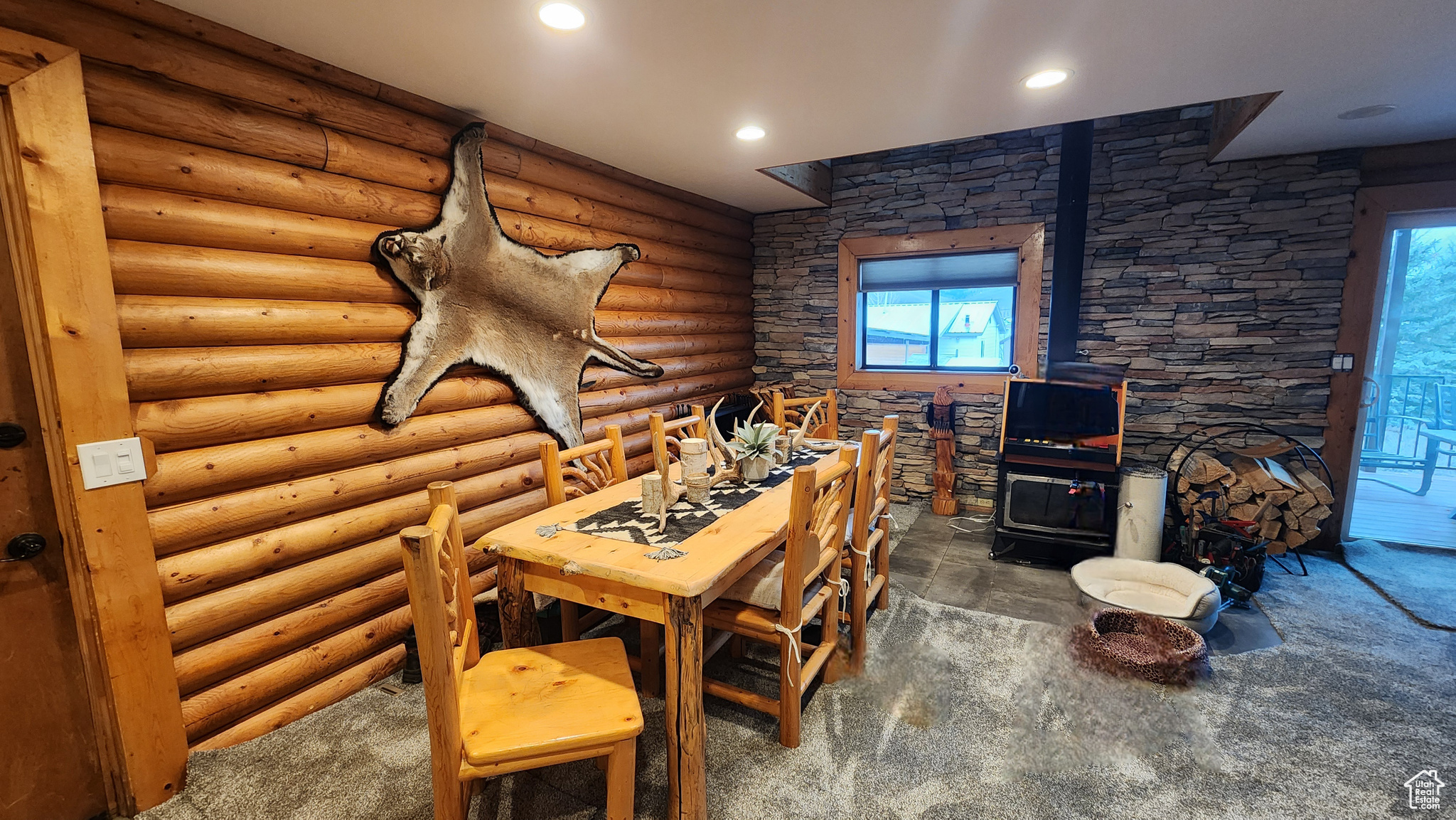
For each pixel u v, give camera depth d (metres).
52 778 1.67
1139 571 3.02
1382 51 2.14
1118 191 3.87
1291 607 2.91
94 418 1.62
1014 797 1.78
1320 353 3.53
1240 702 2.21
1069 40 2.05
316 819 1.73
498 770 1.37
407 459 2.53
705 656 2.13
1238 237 3.62
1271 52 2.14
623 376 3.79
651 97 2.51
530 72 2.26
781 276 5.06
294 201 2.12
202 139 1.88
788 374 5.14
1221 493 3.36
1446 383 3.65
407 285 2.48
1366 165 3.34
